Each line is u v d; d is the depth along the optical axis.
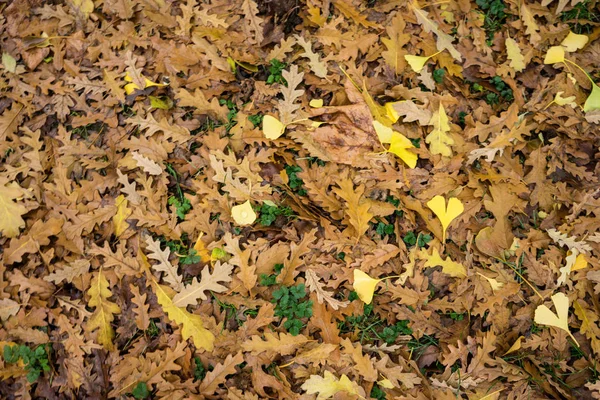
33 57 1.21
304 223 1.17
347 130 1.19
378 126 1.18
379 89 1.23
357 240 1.15
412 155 1.18
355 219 1.14
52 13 1.22
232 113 1.21
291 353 1.11
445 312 1.15
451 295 1.16
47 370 1.10
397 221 1.18
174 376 1.09
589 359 1.13
